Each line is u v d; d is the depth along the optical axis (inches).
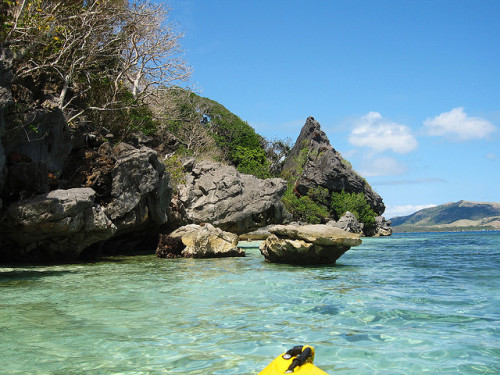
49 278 523.8
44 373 195.6
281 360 126.9
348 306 348.5
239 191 1232.2
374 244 1568.7
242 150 2706.7
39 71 798.5
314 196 2812.5
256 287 453.4
